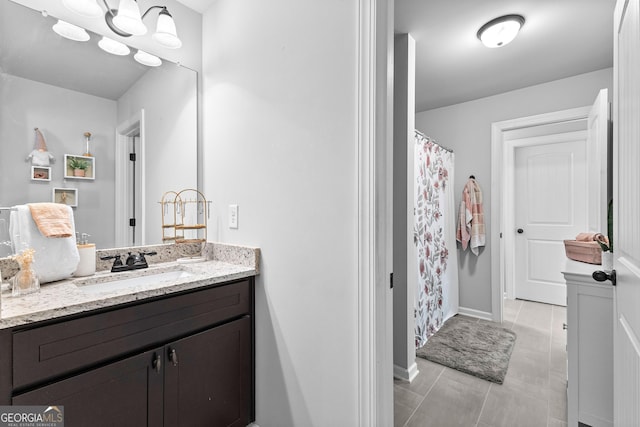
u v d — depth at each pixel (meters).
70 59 1.35
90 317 0.96
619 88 0.98
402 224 1.99
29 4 1.25
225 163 1.62
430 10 1.74
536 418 1.57
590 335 1.41
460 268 3.19
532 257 3.54
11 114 1.21
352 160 1.09
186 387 1.19
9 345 0.82
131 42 1.54
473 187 3.03
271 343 1.38
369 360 1.04
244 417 1.41
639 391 0.75
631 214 0.82
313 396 1.21
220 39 1.66
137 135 1.55
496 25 1.82
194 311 1.22
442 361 2.14
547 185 3.44
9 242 1.17
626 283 0.88
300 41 1.25
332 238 1.15
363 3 1.05
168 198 1.65
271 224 1.38
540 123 2.72
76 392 0.92
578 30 1.93
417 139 2.42
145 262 1.47
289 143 1.30
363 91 1.05
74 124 1.36
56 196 1.31
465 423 1.54
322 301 1.18
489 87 2.79
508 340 2.48
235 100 1.56
